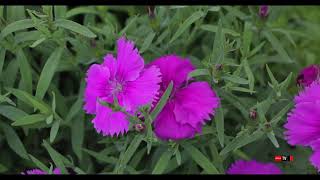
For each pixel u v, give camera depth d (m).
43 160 0.35
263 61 0.35
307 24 0.42
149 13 0.33
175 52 0.35
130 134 0.31
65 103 0.35
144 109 0.27
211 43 0.39
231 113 0.34
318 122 0.27
